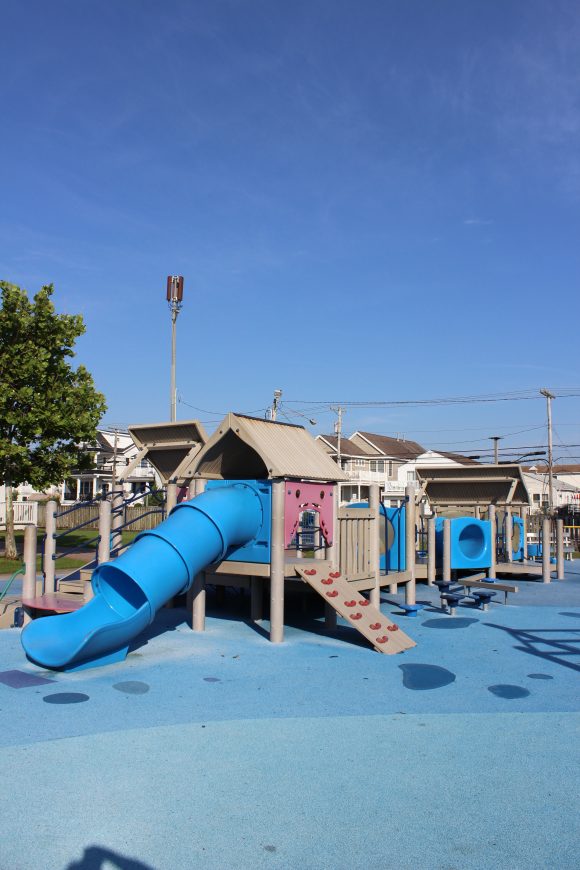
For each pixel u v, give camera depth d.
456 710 7.26
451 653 10.14
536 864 4.22
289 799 5.02
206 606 14.47
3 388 24.06
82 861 4.13
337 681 8.38
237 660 9.39
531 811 4.91
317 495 11.66
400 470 75.25
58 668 8.62
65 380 26.25
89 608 9.78
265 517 11.12
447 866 4.18
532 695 7.91
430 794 5.16
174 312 28.77
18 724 6.55
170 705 7.24
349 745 6.15
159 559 9.59
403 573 13.91
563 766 5.74
